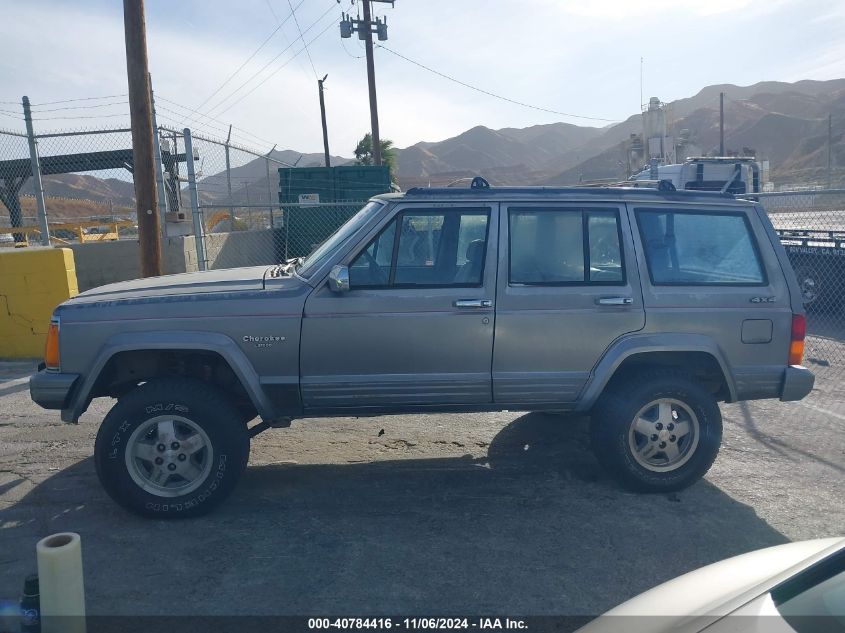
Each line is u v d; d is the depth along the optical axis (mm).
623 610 2684
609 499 5383
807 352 10398
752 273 5543
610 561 4453
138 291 5293
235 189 18188
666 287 5402
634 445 5395
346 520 5031
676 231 5531
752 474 5879
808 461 6156
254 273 5758
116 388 5574
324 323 5113
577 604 3980
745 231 5594
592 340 5316
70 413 5129
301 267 5605
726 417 7410
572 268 5367
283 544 4672
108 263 14102
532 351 5281
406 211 5289
